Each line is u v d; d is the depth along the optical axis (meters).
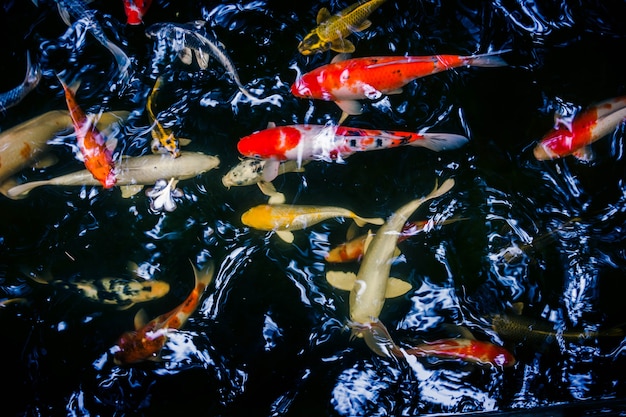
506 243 1.60
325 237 1.61
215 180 1.65
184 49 1.75
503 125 1.69
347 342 1.54
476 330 1.54
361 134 1.59
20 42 1.79
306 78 1.63
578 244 1.61
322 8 1.74
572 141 1.62
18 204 1.66
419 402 1.50
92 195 1.66
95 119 1.68
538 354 1.52
